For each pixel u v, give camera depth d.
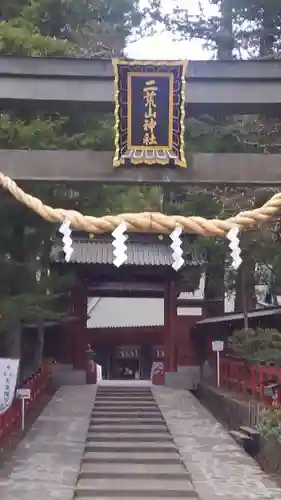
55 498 11.24
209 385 24.39
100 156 5.50
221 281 23.27
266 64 5.82
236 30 17.94
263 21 17.19
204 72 5.79
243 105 5.82
